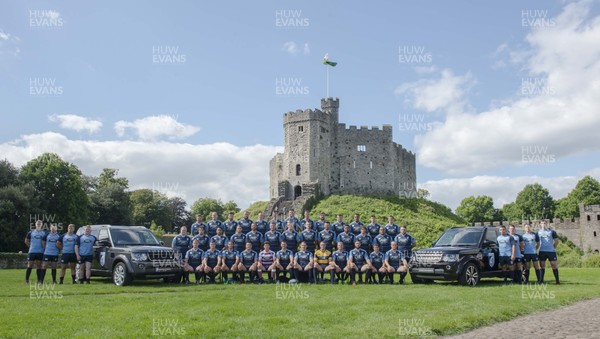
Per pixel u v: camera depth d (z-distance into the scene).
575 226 94.94
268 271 22.97
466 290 18.44
